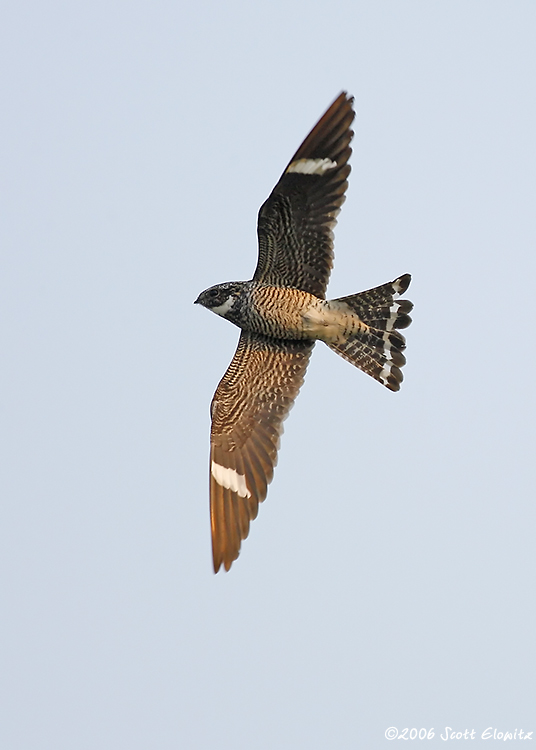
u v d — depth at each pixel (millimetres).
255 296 15289
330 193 14461
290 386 15602
